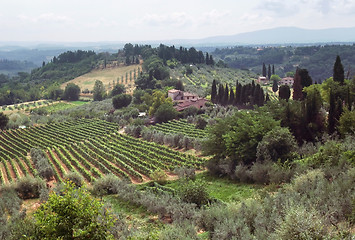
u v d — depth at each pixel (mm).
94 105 153125
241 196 34531
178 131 83000
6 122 110250
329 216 19594
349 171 25250
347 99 51969
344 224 18734
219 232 21672
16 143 89688
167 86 158125
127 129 92375
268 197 25750
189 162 56469
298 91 77500
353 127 41312
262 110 50969
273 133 40281
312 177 27547
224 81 177500
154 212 33812
